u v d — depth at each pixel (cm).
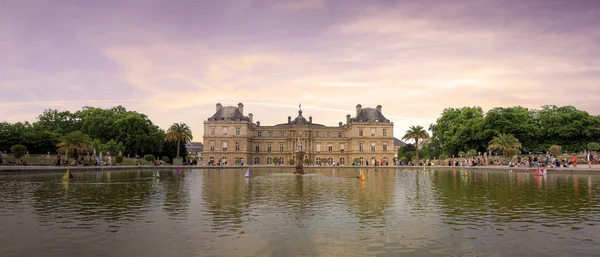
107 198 2114
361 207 1795
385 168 8106
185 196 2217
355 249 1089
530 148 8919
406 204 1892
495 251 1073
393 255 1036
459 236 1230
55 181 3350
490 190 2559
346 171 6406
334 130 12712
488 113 8900
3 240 1173
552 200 2009
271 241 1167
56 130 9612
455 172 5653
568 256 1028
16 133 8019
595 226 1363
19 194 2300
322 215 1582
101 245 1121
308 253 1051
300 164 5241
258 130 12519
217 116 11594
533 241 1168
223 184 3127
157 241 1163
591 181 3300
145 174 4719
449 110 10919
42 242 1151
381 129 11800
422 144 17812
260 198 2131
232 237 1211
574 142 8638
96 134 9725
